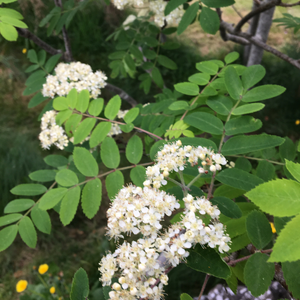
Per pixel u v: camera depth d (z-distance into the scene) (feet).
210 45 3.56
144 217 0.79
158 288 0.78
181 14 1.86
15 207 1.28
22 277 2.38
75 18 3.48
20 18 1.33
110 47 3.50
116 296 0.78
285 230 0.54
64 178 1.10
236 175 0.93
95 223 2.67
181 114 1.31
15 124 3.14
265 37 2.06
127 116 1.19
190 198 0.82
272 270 0.82
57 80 1.55
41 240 2.56
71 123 1.25
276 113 3.09
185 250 0.81
